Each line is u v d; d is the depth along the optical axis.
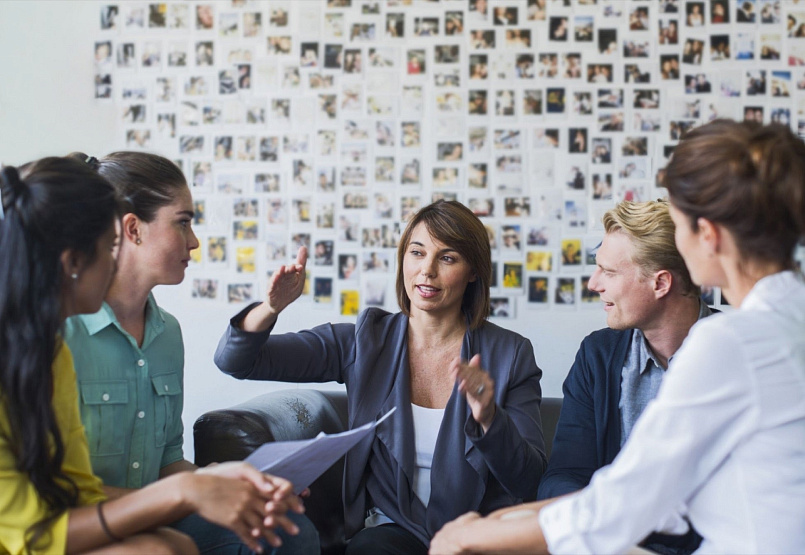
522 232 2.61
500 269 2.61
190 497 1.14
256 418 1.82
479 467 1.73
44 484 1.12
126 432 1.52
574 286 2.59
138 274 1.52
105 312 1.49
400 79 2.64
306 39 2.67
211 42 2.70
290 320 2.68
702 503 1.02
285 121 2.68
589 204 2.60
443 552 1.15
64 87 2.74
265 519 1.20
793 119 2.55
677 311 1.61
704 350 0.98
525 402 1.83
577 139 2.60
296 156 2.68
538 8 2.60
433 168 2.63
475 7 2.62
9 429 1.11
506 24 2.61
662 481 0.99
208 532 1.47
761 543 0.96
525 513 1.15
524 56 2.61
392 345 1.90
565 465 1.71
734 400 0.97
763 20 2.55
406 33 2.64
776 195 0.98
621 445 1.68
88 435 1.45
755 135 1.01
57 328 1.13
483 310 1.90
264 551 1.43
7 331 1.10
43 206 1.11
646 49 2.58
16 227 1.11
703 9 2.57
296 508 1.23
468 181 2.62
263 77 2.69
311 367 1.87
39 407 1.11
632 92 2.59
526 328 2.61
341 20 2.66
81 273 1.16
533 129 2.61
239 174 2.69
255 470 1.22
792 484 0.96
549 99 2.60
